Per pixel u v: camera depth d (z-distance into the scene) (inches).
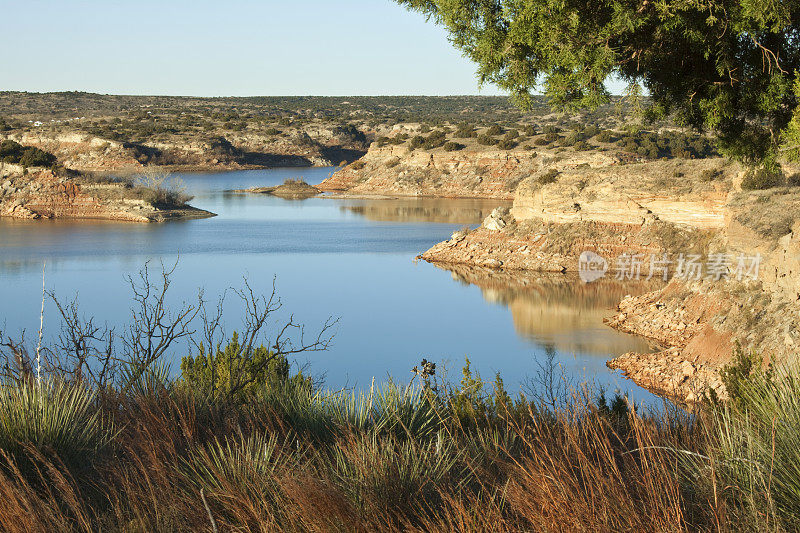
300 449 248.8
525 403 335.0
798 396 209.5
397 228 4426.7
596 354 1573.6
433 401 350.0
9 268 3088.1
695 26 405.7
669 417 249.4
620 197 2859.3
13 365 311.6
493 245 3198.8
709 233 2448.3
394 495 206.7
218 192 7293.3
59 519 193.8
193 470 221.1
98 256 3430.1
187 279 2810.0
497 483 209.8
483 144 7130.9
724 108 470.9
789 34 450.6
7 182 5413.4
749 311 1353.3
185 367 407.5
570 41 409.1
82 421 264.2
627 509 168.1
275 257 3412.9
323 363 1481.3
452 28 473.7
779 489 177.2
